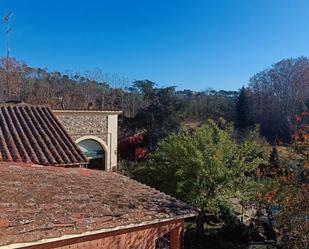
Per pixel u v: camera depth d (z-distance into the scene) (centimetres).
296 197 1223
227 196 1778
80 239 702
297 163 1373
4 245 521
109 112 2923
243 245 1769
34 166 1066
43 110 1778
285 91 5972
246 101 6312
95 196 834
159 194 1017
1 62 4384
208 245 1778
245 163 1805
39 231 574
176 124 4553
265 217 2000
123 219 733
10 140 1387
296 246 1188
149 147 4350
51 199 735
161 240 1145
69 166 1349
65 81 5053
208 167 1733
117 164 3092
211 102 6303
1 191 711
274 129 5731
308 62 5978
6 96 4222
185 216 891
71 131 2716
